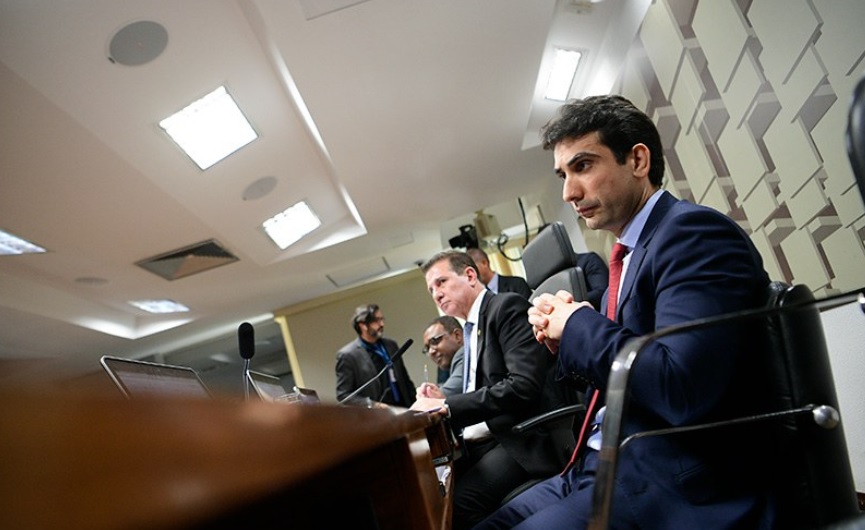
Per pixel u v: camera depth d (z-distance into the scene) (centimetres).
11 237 405
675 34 294
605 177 121
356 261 688
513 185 598
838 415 83
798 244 232
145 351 800
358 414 54
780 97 221
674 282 98
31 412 17
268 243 556
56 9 239
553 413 182
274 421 32
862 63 176
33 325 552
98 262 490
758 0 220
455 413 201
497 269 737
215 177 404
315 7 273
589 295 293
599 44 389
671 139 335
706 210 104
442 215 625
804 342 85
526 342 206
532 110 466
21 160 318
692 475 92
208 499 25
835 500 83
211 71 312
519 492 194
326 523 79
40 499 17
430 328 372
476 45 338
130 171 366
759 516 89
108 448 20
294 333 795
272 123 380
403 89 356
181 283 589
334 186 510
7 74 261
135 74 289
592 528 58
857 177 63
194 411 25
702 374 88
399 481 80
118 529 20
